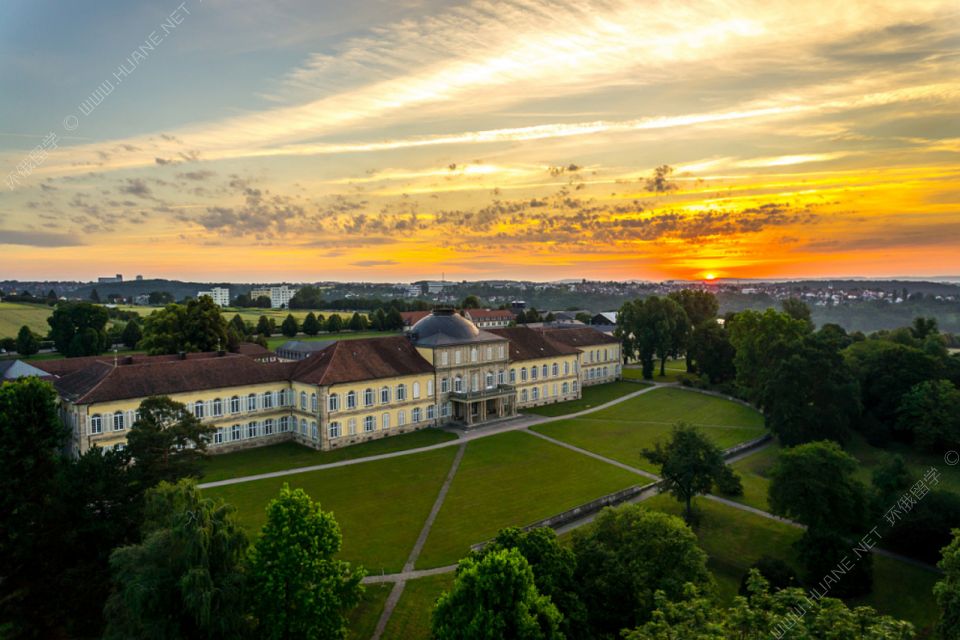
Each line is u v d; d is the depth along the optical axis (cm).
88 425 7425
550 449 8844
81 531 4300
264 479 7400
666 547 4225
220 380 8588
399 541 5756
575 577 4338
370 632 4353
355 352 9569
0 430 4534
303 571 3841
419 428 9938
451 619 3591
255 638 3816
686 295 18375
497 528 6050
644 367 15125
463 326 10762
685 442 6353
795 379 8831
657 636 3181
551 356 12212
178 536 3609
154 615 3503
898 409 9094
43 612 4162
